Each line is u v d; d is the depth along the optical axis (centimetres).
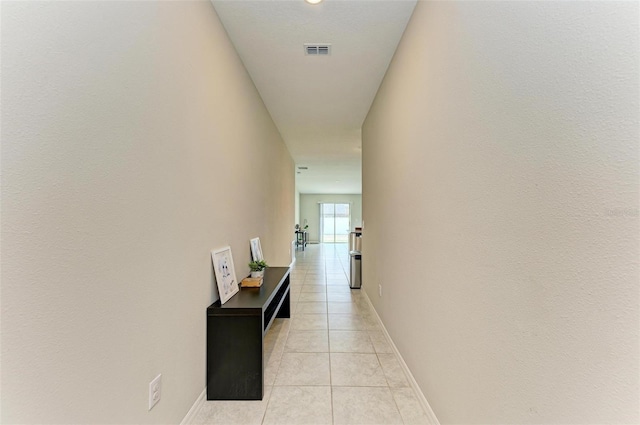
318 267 675
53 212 79
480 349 109
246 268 259
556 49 74
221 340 177
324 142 517
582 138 67
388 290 260
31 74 75
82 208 88
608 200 61
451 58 133
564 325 72
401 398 180
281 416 164
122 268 104
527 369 85
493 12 101
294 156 633
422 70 171
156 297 124
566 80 71
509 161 92
